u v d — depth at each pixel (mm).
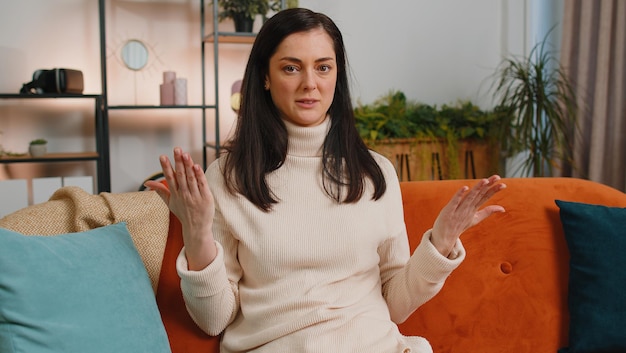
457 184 1699
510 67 3752
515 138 3637
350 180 1396
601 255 1521
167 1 3752
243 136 1413
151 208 1412
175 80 3510
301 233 1339
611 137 3367
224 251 1363
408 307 1406
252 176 1361
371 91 4094
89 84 3654
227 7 3566
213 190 1384
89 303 1075
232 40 3689
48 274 1044
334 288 1341
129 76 3730
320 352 1258
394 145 3703
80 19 3609
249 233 1335
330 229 1348
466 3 4211
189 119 3879
